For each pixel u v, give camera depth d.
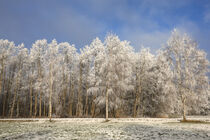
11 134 14.73
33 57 36.66
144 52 38.09
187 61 26.70
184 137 12.68
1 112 46.97
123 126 20.52
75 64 41.66
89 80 36.69
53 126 20.98
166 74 27.80
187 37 27.75
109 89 28.86
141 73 37.56
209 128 18.27
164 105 35.88
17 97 40.78
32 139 12.27
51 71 30.28
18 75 39.19
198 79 25.73
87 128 18.62
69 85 44.81
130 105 41.22
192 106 27.91
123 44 32.72
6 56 35.00
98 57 32.19
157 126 20.38
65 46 40.41
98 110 36.75
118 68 29.38
